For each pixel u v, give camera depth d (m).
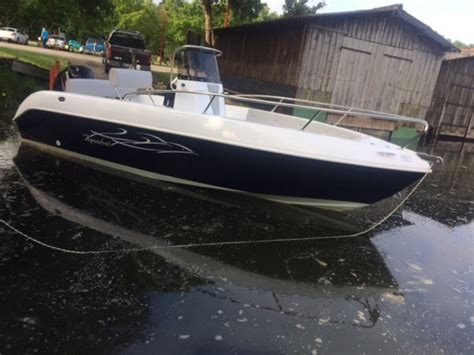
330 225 3.77
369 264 3.16
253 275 2.80
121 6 34.34
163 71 19.77
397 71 11.20
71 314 2.21
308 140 3.53
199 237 3.23
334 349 2.17
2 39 26.08
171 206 3.74
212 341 2.12
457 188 6.10
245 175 3.78
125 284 2.53
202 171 3.90
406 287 2.89
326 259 3.15
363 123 11.14
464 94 13.21
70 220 3.26
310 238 3.46
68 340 2.03
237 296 2.54
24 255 2.71
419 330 2.42
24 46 23.61
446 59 12.04
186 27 25.61
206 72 4.61
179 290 2.54
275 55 11.23
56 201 3.57
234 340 2.15
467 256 3.54
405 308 2.63
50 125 4.38
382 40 10.73
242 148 3.58
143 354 1.99
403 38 10.96
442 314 2.61
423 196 5.36
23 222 3.13
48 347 1.97
